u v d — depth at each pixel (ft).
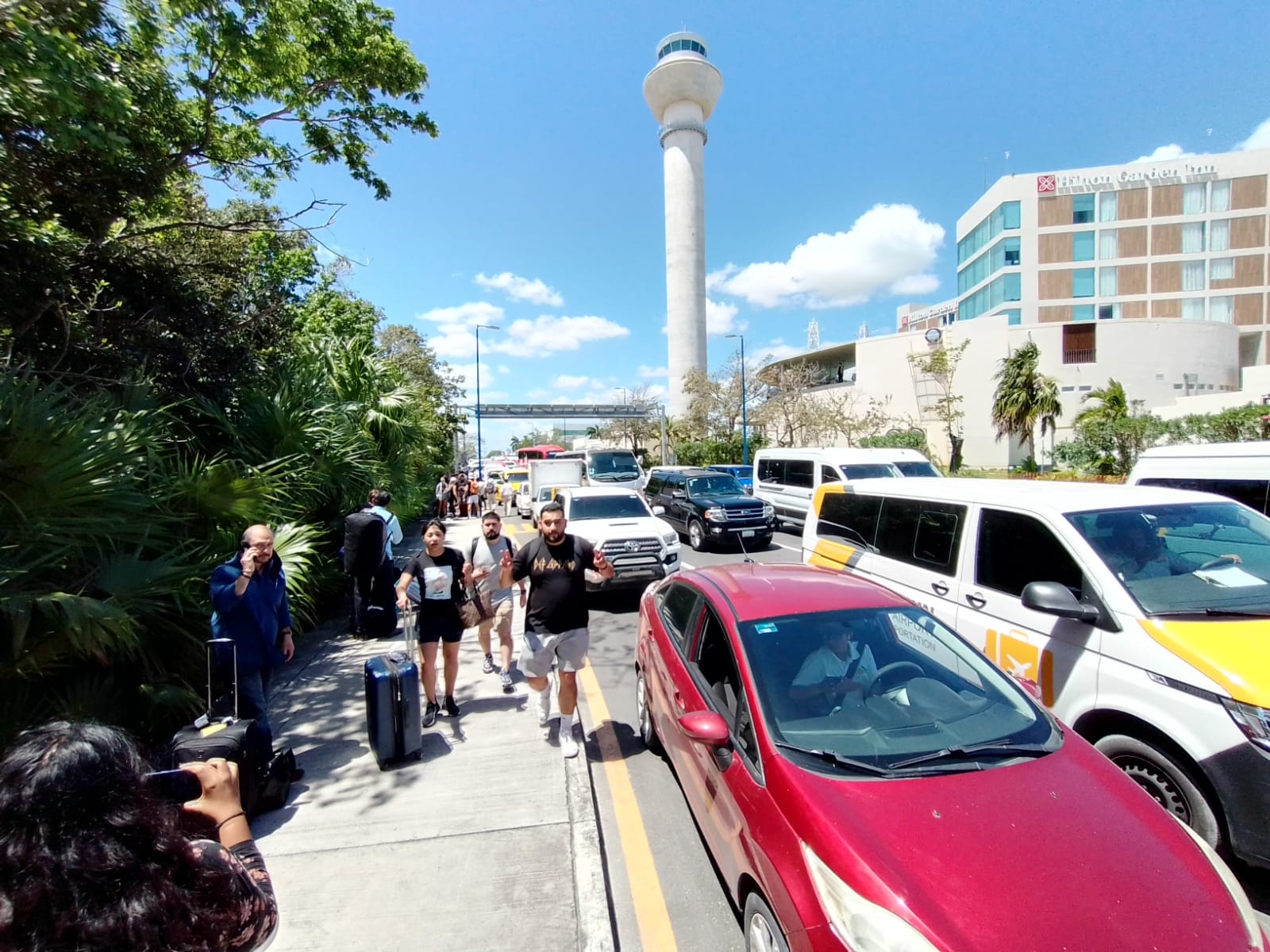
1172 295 161.79
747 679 9.39
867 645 10.13
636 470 64.44
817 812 7.21
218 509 18.70
